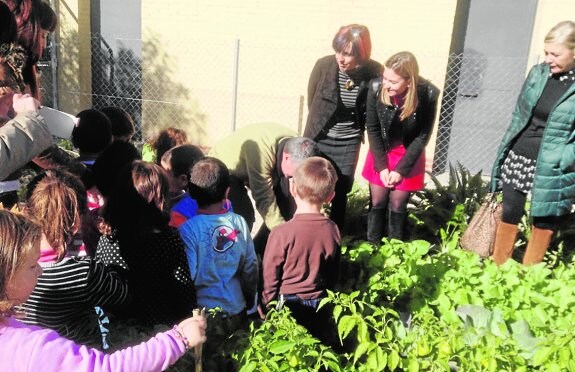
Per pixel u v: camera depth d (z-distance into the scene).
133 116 9.14
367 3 7.51
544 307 2.79
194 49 8.41
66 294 1.96
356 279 3.28
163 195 2.37
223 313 2.58
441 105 7.59
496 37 7.30
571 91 3.02
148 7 8.42
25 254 1.37
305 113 8.20
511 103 7.39
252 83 8.29
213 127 8.66
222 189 2.71
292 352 2.09
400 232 3.94
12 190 2.49
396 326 2.48
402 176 3.67
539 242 3.50
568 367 2.11
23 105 2.28
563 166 3.17
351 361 2.49
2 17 2.37
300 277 2.61
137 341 2.11
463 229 4.23
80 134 3.27
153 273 2.34
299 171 2.59
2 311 1.36
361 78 3.69
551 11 6.84
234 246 2.74
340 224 4.18
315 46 7.89
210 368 2.22
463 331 2.42
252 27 8.08
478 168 7.73
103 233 2.45
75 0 8.65
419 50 7.43
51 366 1.35
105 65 9.05
